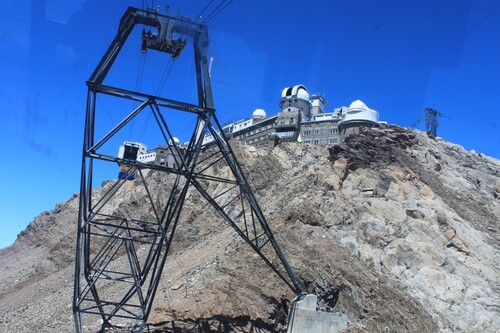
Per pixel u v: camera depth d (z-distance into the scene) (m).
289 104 115.25
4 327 55.66
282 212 61.72
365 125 98.69
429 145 84.88
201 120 38.34
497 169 84.44
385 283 48.66
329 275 48.09
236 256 50.22
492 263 55.31
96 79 34.88
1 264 114.06
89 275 41.81
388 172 66.75
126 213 93.44
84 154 34.91
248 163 88.69
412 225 56.69
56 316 54.09
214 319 40.66
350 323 43.88
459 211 65.75
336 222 58.28
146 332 39.25
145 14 37.16
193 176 39.06
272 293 44.31
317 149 89.19
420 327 43.78
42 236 121.56
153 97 35.47
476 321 46.00
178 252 69.62
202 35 38.31
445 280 49.81
